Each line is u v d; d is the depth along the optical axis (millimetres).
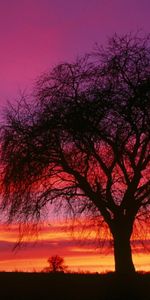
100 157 29719
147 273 30453
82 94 28812
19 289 25688
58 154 28781
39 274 30703
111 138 28578
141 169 29766
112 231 30359
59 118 28328
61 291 25141
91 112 28250
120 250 30156
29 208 28672
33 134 28234
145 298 23781
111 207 30078
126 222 30234
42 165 28484
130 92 28750
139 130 28672
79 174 29328
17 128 28453
